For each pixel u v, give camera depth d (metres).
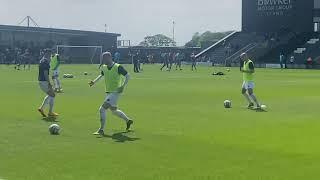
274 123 18.05
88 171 10.81
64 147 13.41
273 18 92.69
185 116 20.05
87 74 56.03
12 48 100.69
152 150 13.05
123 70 15.73
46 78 19.36
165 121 18.52
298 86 38.41
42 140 14.43
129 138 14.82
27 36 108.38
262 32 94.12
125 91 32.94
